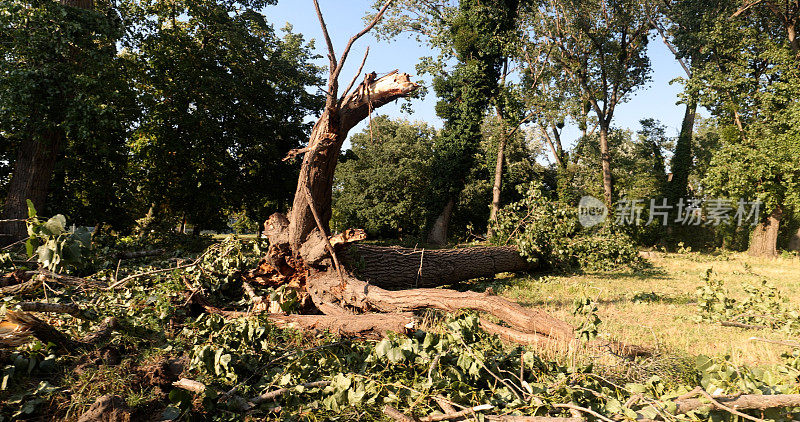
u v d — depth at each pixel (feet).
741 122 77.71
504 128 79.20
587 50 92.17
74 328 14.52
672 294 31.32
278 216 25.29
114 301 17.80
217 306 22.38
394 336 12.94
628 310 26.07
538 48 79.92
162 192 62.75
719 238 94.22
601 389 10.82
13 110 35.94
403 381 11.36
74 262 11.47
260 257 27.45
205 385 10.65
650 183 101.60
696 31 78.79
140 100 52.03
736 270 48.78
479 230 112.98
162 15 59.41
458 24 76.02
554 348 15.21
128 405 10.11
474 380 11.48
